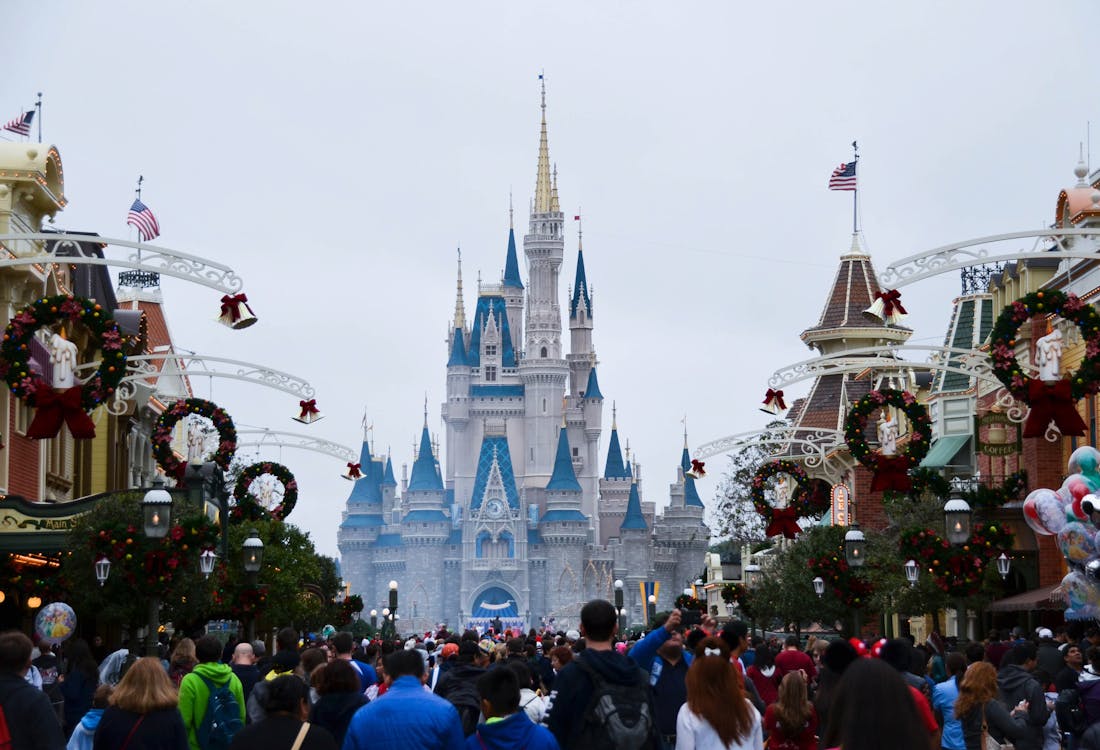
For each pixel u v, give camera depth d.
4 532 37.78
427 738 14.27
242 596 40.97
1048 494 29.50
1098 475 29.53
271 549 50.00
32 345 43.53
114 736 15.05
